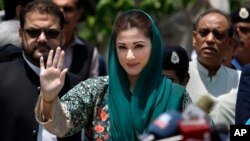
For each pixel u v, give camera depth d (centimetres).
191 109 470
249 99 972
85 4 1434
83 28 1755
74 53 1302
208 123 475
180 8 1859
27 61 922
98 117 818
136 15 820
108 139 809
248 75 984
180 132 472
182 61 1026
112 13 1697
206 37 1119
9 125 887
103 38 1722
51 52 781
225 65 1217
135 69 811
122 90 820
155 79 827
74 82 930
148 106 812
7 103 893
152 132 479
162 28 1880
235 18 1339
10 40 1080
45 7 933
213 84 1110
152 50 823
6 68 919
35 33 924
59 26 938
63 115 782
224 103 1091
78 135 901
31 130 886
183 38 1880
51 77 771
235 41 1196
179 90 832
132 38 806
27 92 902
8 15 1188
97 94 824
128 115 809
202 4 1789
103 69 1349
